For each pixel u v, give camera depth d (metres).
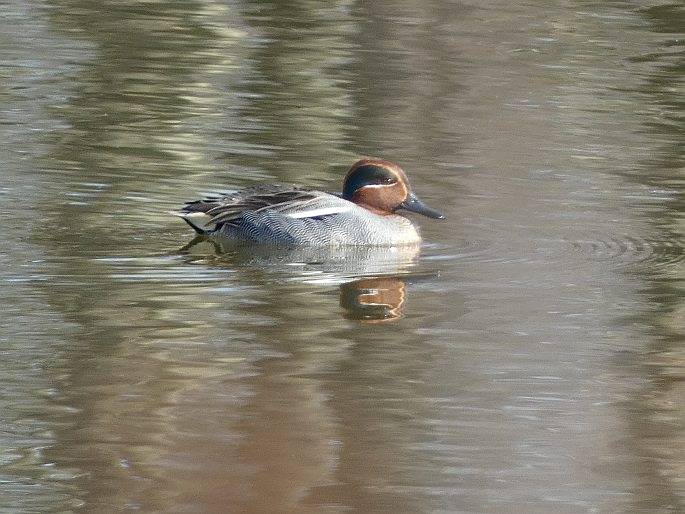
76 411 10.20
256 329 12.34
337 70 24.23
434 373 11.27
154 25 27.33
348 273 14.39
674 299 13.56
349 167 18.72
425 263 14.84
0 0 28.97
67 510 8.52
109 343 11.81
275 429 9.89
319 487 8.92
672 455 9.60
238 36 26.62
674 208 17.09
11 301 12.89
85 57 24.67
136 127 20.34
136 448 9.50
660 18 28.84
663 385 11.08
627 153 19.66
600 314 13.02
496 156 19.38
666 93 23.33
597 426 10.17
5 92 22.09
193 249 15.16
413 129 20.73
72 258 14.46
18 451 9.45
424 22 27.98
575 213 16.80
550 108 22.19
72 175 17.72
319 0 29.69
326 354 11.70
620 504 8.77
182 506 8.58
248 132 20.27
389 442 9.77
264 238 15.55
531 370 11.41
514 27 27.75
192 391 10.71
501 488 9.00
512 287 13.91
